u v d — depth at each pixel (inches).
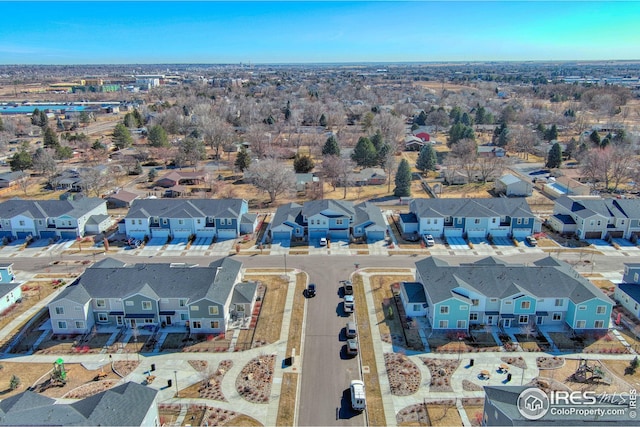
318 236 2999.5
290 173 3846.0
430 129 6791.3
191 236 2992.1
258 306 2178.9
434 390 1636.3
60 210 3026.6
